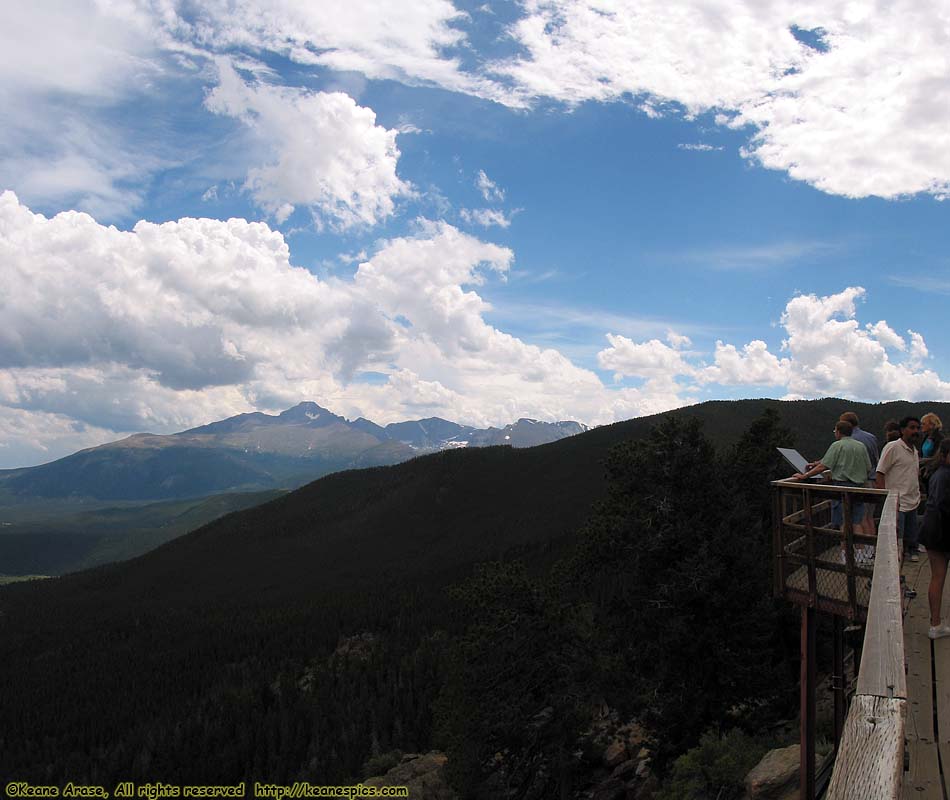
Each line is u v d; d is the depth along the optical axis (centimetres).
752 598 2698
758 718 2612
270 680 11619
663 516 2817
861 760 317
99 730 10375
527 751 3173
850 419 1193
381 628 13425
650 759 2989
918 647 852
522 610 3136
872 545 902
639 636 2850
